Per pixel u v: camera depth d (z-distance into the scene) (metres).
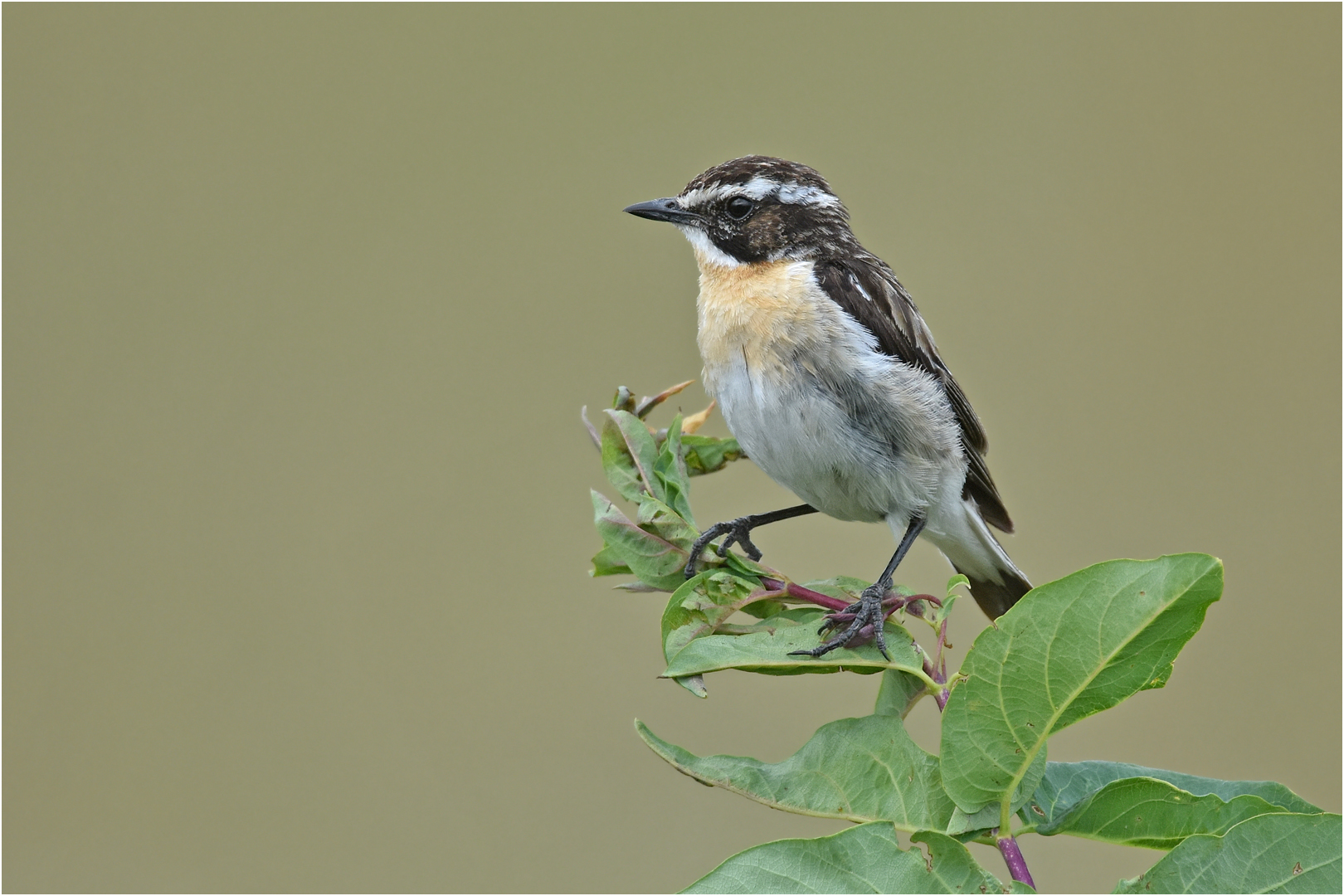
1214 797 5.64
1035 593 5.65
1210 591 5.38
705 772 6.16
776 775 6.15
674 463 8.18
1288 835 5.03
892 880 5.16
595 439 8.45
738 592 7.34
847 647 6.82
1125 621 5.53
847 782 6.10
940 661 6.59
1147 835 5.78
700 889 5.23
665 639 7.14
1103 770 6.39
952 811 5.94
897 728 6.16
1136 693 5.62
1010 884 5.08
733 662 6.54
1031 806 6.07
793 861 5.24
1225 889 5.03
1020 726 5.71
